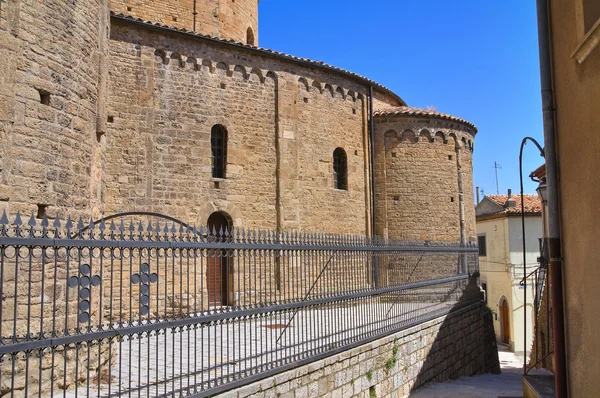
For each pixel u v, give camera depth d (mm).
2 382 7715
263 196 19156
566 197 6570
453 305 19547
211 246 8680
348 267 12914
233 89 18766
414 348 15406
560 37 6648
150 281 7500
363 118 23219
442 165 24297
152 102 16844
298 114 20438
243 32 23891
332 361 11055
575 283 6352
